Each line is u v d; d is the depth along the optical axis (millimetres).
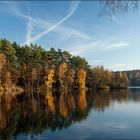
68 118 32938
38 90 98250
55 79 108875
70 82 115000
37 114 36594
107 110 40438
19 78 97188
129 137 22719
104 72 146875
